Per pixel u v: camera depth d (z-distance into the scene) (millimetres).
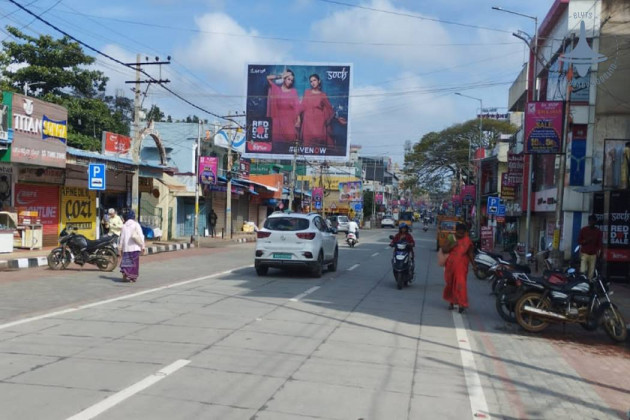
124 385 5551
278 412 5000
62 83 34062
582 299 9508
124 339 7488
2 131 17016
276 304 10891
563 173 17734
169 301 10766
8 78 33094
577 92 21891
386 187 111125
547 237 27297
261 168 56156
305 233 15445
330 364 6715
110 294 11570
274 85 42875
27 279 13789
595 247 15547
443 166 55781
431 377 6441
